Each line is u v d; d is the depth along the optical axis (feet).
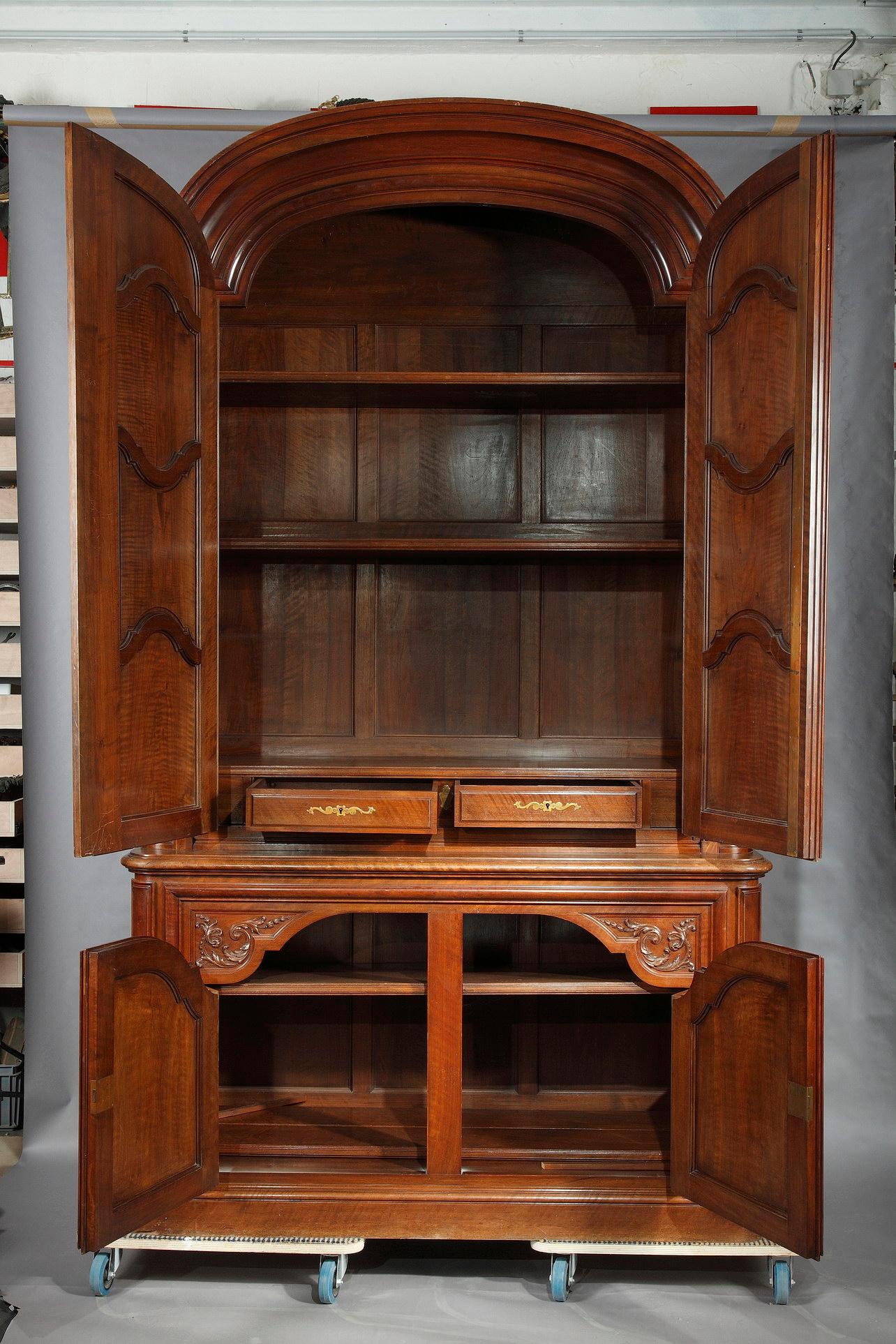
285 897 6.43
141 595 6.06
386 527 7.97
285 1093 7.95
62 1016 8.29
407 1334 5.96
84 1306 6.23
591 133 6.48
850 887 8.38
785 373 5.65
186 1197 6.22
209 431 6.73
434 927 6.46
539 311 7.89
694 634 6.59
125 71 8.83
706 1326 6.06
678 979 6.40
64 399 8.16
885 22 8.68
